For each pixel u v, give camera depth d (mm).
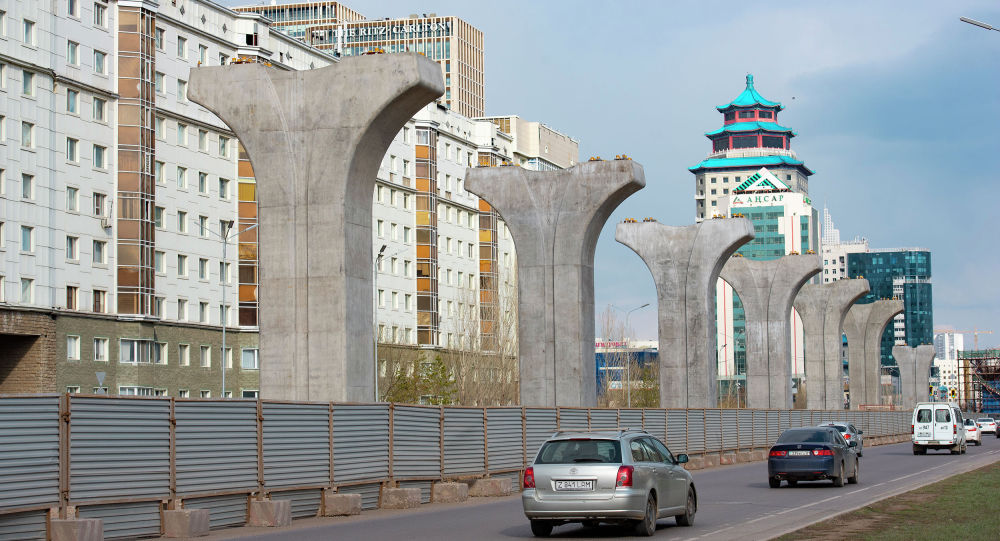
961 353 140875
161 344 71000
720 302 198500
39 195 62375
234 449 20750
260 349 31094
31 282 61719
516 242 45062
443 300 102500
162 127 72125
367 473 24969
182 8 74312
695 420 46844
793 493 30250
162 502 18969
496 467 30750
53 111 63688
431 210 99125
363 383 31125
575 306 44125
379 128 31031
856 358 108062
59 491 16891
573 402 43812
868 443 75125
